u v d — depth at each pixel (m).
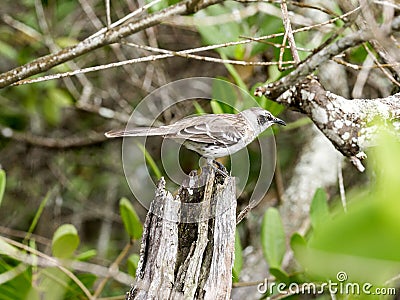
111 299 8.59
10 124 13.71
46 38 11.96
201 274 4.75
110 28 6.20
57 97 12.59
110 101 14.37
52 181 14.72
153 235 4.84
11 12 12.94
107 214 14.27
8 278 7.35
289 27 5.61
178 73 13.45
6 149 14.57
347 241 1.61
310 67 4.34
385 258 1.59
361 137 4.63
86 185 14.58
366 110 4.68
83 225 15.16
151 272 4.77
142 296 4.74
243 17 8.90
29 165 14.64
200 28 8.65
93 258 13.51
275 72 8.05
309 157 11.39
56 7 12.70
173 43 13.47
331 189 10.98
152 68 12.80
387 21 3.94
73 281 8.22
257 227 11.09
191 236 4.86
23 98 12.62
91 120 14.49
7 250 7.40
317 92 4.73
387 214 1.60
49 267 8.14
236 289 9.64
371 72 10.55
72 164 14.70
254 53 8.57
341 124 4.65
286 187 11.62
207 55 13.20
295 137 12.58
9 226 14.32
